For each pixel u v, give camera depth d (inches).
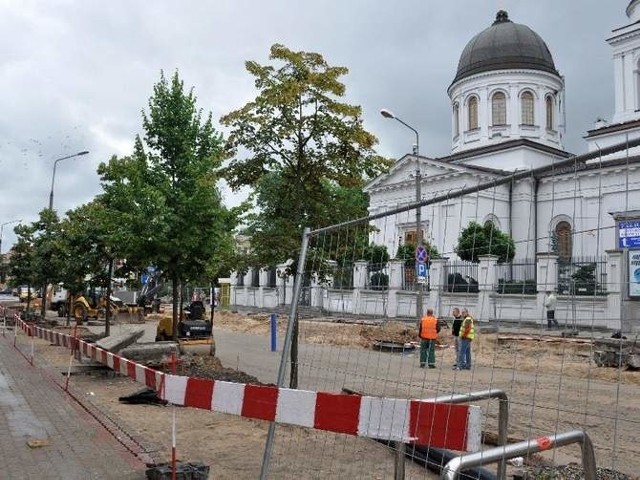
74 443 296.5
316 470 250.2
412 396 277.9
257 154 417.7
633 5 1501.0
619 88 1503.4
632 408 399.5
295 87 383.2
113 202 654.5
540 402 402.3
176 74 627.5
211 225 609.0
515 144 1644.9
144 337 995.3
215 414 363.9
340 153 413.4
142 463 262.2
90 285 893.8
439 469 185.0
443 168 1494.8
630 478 243.3
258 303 1765.5
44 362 621.6
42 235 1176.8
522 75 1755.7
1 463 262.8
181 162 610.2
